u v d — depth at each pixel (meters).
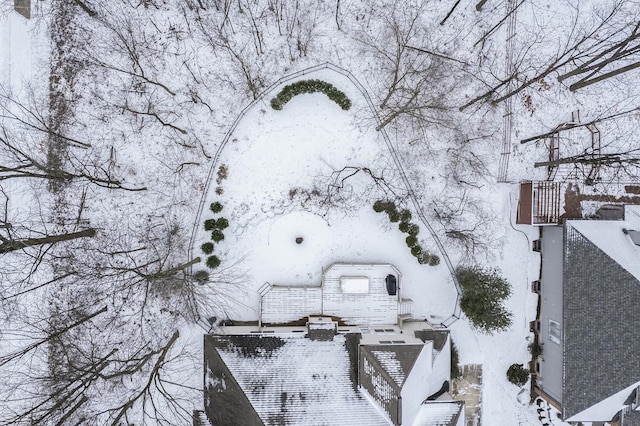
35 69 27.98
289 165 28.36
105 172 27.30
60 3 27.91
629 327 24.97
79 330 28.27
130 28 27.88
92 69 28.09
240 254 28.39
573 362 25.92
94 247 28.28
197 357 27.97
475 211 28.80
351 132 28.41
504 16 28.81
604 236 26.02
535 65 29.03
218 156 28.14
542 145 29.14
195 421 25.47
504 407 29.59
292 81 28.02
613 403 25.88
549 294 28.12
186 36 27.95
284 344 25.02
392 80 28.36
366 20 28.14
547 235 28.47
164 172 28.22
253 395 23.64
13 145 27.77
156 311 28.31
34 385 27.70
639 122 29.45
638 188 28.84
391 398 23.00
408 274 28.94
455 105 28.80
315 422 23.45
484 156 28.88
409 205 28.66
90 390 28.08
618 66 29.33
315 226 28.58
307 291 28.00
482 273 28.12
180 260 28.12
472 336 29.06
